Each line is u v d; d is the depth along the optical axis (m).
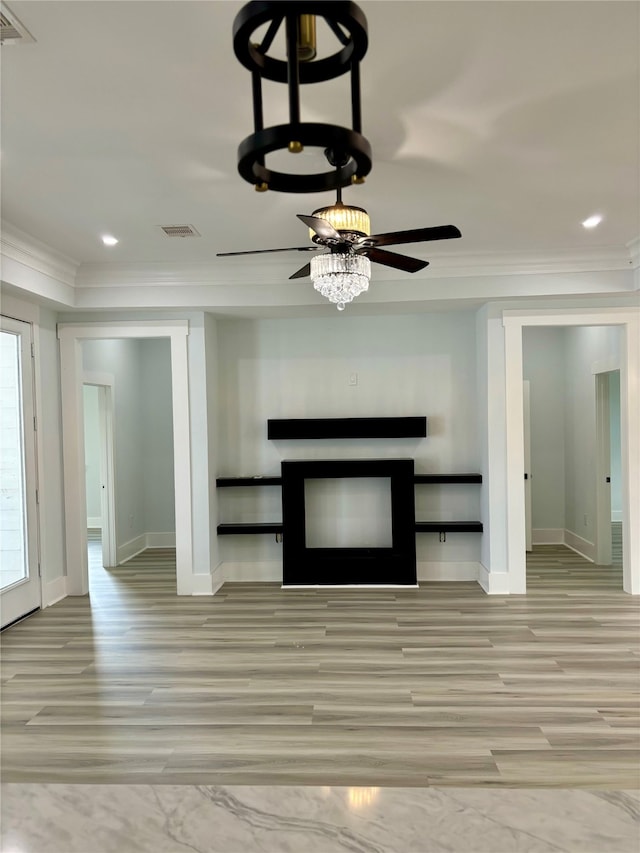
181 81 2.32
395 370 6.05
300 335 6.11
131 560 7.13
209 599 5.47
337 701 3.40
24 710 3.34
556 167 3.24
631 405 5.39
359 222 3.11
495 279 5.14
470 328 5.98
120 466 7.04
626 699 3.38
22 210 3.75
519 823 0.87
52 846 0.83
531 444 7.70
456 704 3.34
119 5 1.88
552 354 7.66
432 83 2.38
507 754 2.83
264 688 3.58
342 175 1.17
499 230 4.40
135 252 4.75
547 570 6.37
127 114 2.57
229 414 6.16
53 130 2.71
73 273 5.16
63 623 4.84
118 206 3.70
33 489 5.16
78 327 5.61
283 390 6.12
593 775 2.66
